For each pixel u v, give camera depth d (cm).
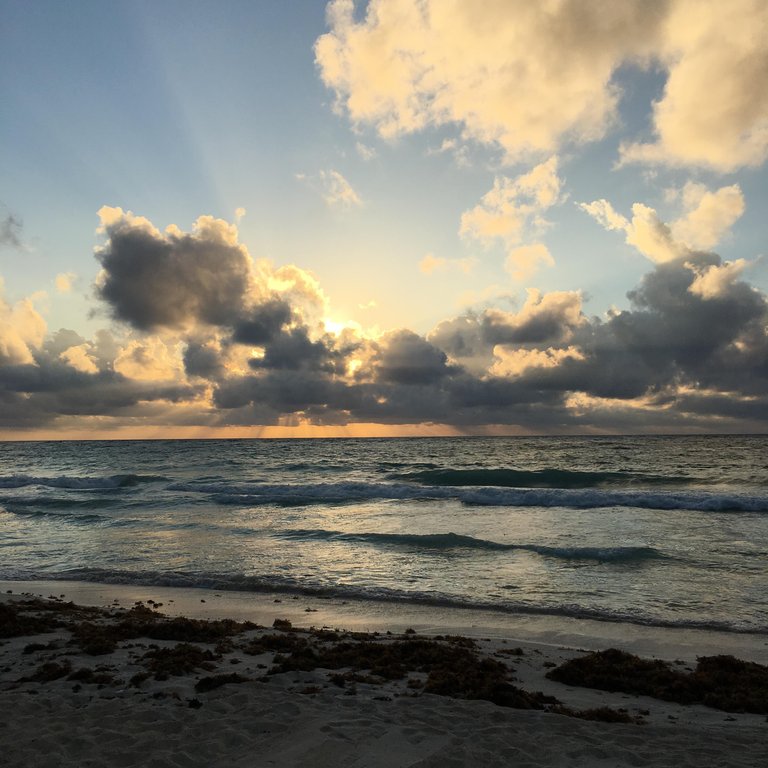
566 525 2847
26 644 1158
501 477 5391
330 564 2133
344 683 937
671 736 729
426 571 2011
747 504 3297
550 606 1598
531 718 771
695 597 1659
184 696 841
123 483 5341
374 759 617
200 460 9312
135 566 2156
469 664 1063
